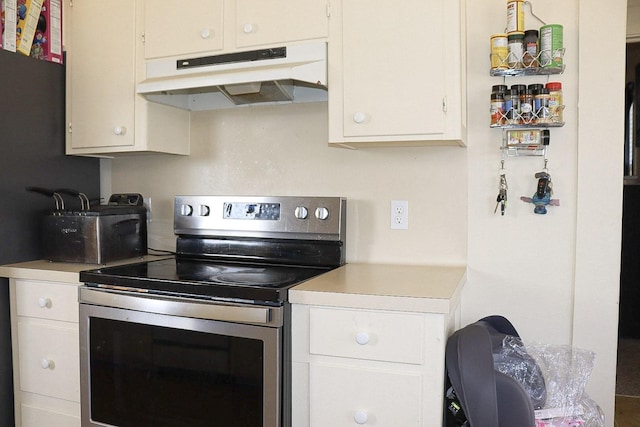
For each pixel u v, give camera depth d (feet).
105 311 5.83
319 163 7.18
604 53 5.88
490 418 4.47
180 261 7.07
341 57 5.98
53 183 7.58
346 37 5.94
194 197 7.34
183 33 6.72
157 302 5.46
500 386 4.60
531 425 4.51
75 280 6.29
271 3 6.27
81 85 7.45
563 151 6.11
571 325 6.15
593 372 6.03
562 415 4.88
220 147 7.72
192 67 6.65
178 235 7.52
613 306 5.96
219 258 7.26
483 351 4.61
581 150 5.99
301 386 5.21
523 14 6.03
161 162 8.07
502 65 5.94
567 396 5.03
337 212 6.65
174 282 5.44
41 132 7.36
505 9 6.25
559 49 5.82
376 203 6.91
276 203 6.91
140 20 7.00
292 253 6.86
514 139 6.11
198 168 7.85
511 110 6.00
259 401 5.08
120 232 7.15
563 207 6.14
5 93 6.85
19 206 7.10
